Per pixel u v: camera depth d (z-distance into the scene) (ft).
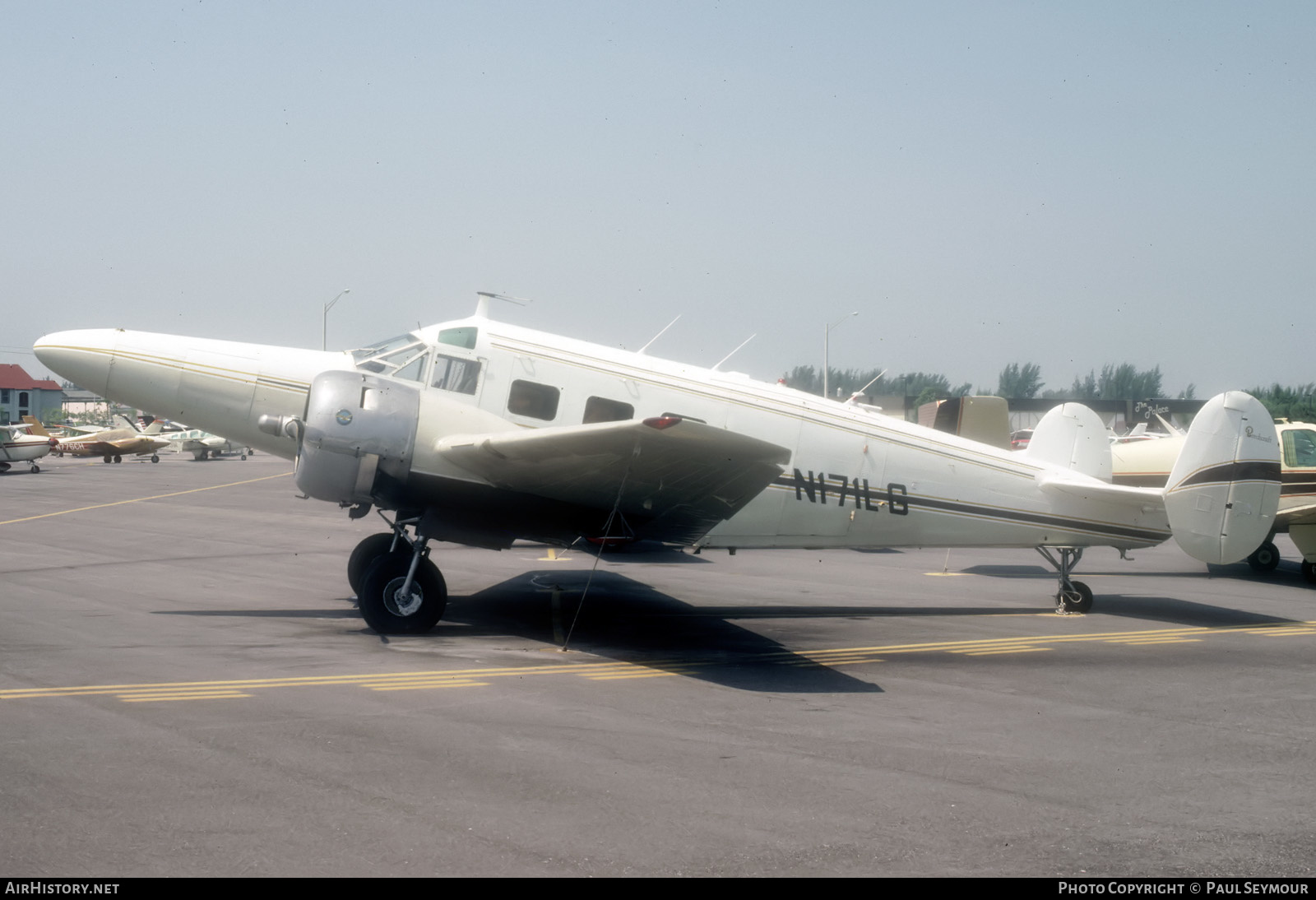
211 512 75.00
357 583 34.71
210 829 14.76
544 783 17.35
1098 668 29.35
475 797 16.52
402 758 18.49
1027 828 16.01
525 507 32.07
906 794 17.48
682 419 24.23
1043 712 23.89
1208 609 41.65
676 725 21.65
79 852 13.80
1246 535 38.65
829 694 25.18
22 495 86.79
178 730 19.77
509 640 31.27
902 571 53.98
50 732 19.34
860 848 14.96
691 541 36.50
